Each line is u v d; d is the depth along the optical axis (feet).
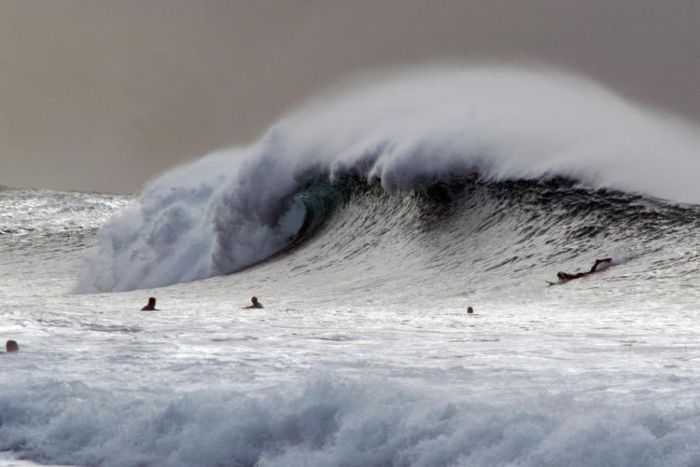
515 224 355.97
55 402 99.50
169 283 446.60
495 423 79.77
